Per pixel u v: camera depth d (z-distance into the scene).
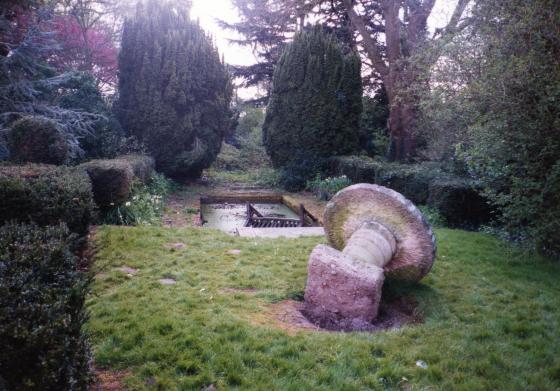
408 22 15.47
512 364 3.25
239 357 3.09
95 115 11.13
